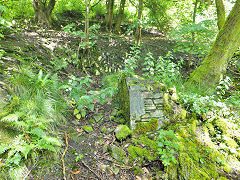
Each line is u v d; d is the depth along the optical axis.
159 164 2.45
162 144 2.44
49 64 4.78
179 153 2.54
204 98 3.40
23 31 5.73
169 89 3.75
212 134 3.15
